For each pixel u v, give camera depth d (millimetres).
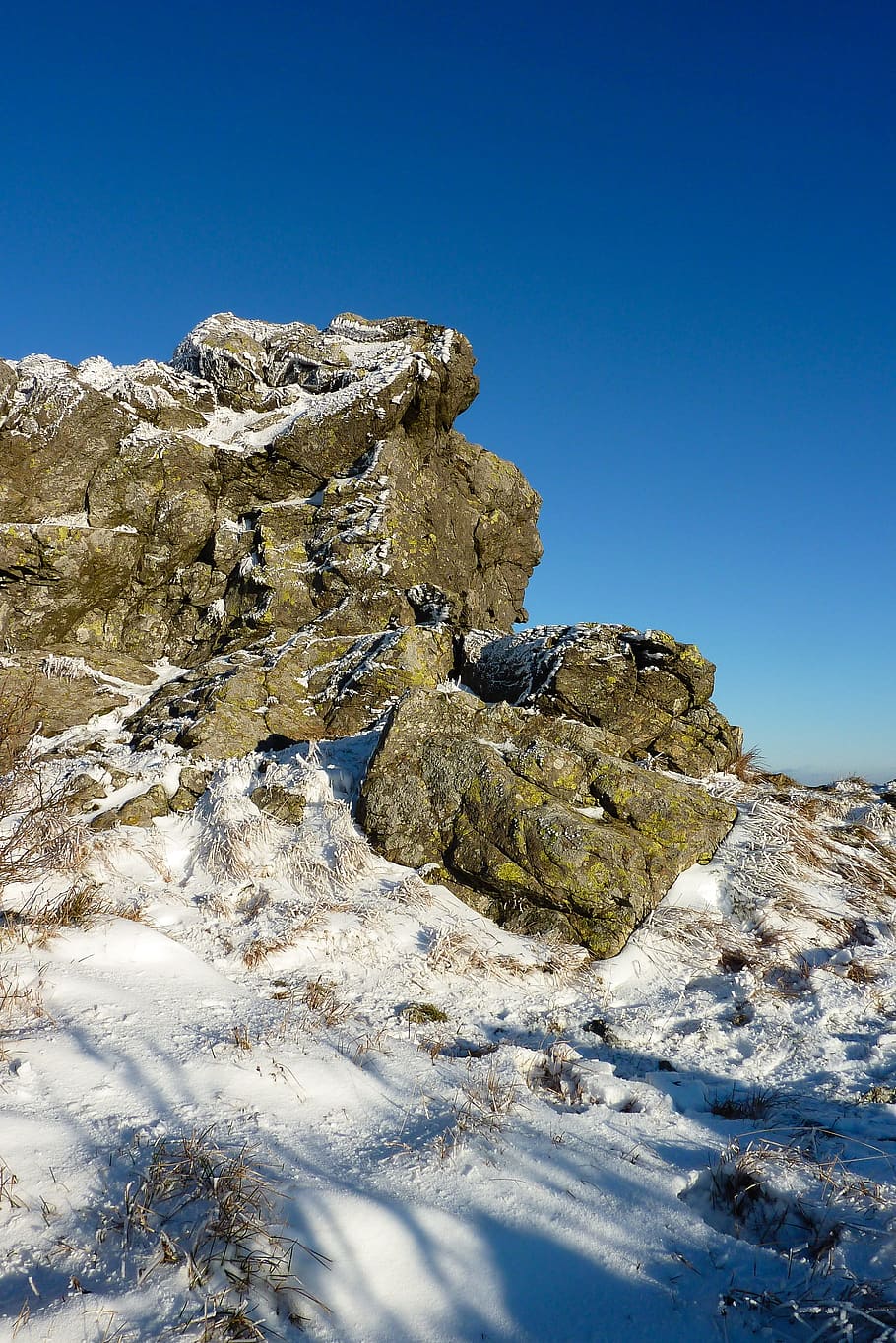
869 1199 3883
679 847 9359
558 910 8508
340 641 14844
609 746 11047
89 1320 2797
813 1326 3023
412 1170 3932
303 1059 5055
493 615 20953
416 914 8367
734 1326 3062
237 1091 4523
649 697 12328
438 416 19625
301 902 8578
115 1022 5152
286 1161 3869
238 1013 5781
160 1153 3709
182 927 8023
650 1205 3805
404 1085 4980
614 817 9508
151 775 11109
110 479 16438
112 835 9234
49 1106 4066
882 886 10102
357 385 18109
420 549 17344
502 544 21250
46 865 7977
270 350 20125
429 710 10273
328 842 9430
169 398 18094
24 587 15383
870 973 7789
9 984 5398
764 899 9117
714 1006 7246
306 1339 2887
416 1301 3104
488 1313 3072
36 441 15930
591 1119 4734
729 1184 4020
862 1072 5859
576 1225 3600
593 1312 3100
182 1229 3279
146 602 16859
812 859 10180
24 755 9781
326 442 17828
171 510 16781
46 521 15789
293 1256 3189
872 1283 3238
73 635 16094
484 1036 6418
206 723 12281
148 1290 2969
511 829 8805
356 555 16297
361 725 13008
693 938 8445
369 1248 3305
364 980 7277
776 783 13062
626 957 8117
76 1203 3396
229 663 14688
